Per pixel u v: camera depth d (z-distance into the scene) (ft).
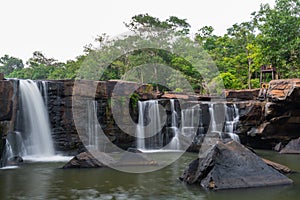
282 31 103.76
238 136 88.38
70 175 45.32
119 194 34.88
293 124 83.46
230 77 139.13
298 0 108.58
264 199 32.27
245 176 37.70
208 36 185.06
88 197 33.83
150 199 32.76
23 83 71.26
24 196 34.42
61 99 77.20
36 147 71.56
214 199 32.37
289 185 37.73
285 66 120.06
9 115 56.44
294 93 77.56
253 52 146.92
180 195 34.01
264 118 85.71
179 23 119.34
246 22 184.24
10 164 55.98
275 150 80.53
